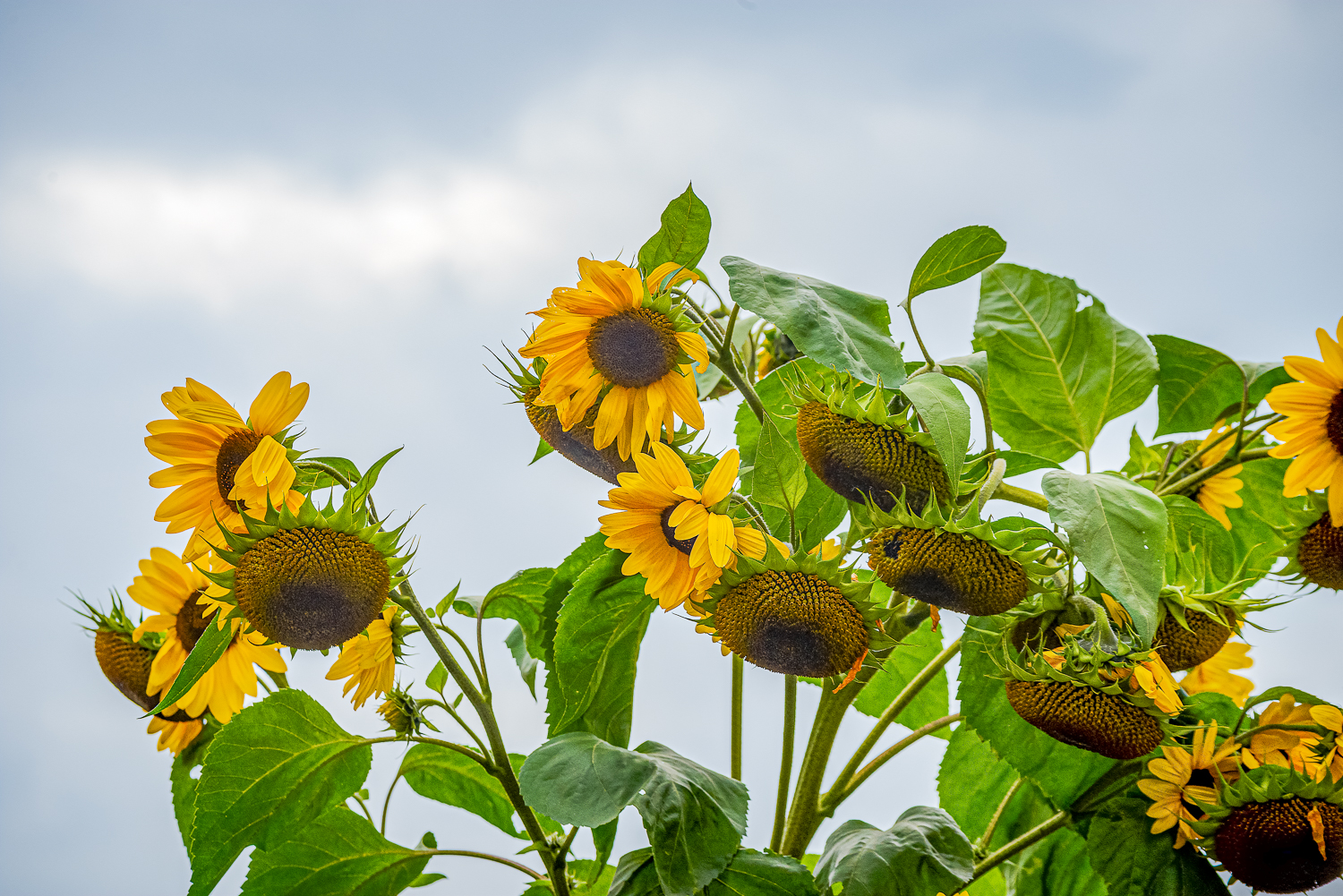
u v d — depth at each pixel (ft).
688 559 6.65
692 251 7.03
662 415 6.73
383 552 6.53
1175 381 7.87
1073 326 7.74
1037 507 7.06
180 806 7.51
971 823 7.70
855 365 6.57
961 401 6.48
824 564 6.46
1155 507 6.43
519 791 7.03
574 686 7.09
